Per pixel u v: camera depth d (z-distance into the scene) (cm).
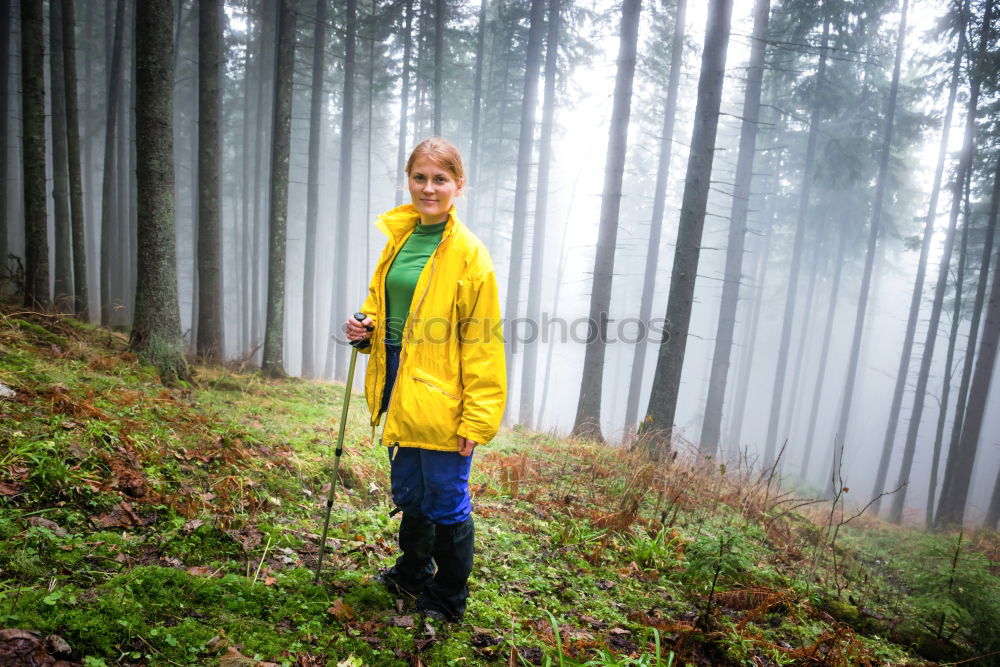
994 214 1644
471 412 218
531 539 406
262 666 184
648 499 579
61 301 1012
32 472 258
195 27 2255
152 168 619
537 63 1777
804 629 342
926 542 511
